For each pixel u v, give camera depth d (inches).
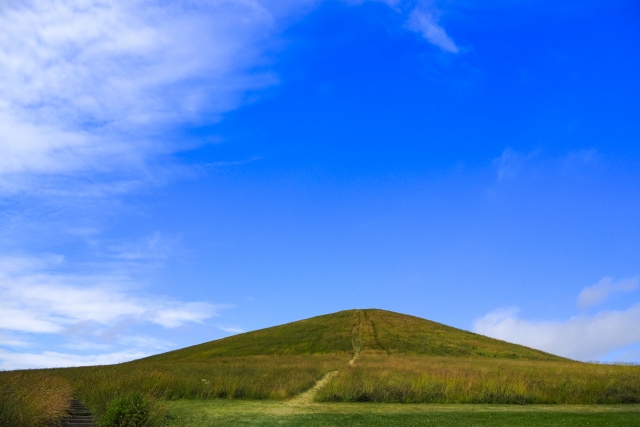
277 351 3284.9
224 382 1143.6
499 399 1018.7
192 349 3764.8
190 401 998.4
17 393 623.8
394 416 790.5
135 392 707.4
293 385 1215.6
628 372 1582.2
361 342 3403.1
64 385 1007.0
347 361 2498.8
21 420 575.5
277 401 1016.9
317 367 1936.5
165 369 1800.0
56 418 669.3
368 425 706.2
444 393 1047.6
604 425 715.4
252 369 1784.0
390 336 3565.5
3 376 987.3
